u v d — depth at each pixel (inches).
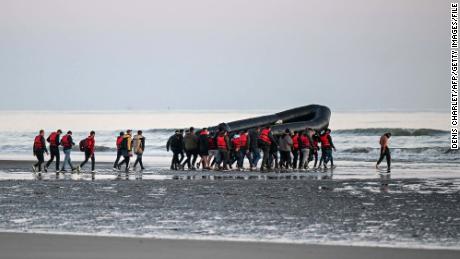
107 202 2810.0
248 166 5078.7
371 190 3260.3
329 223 2272.4
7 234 2023.9
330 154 4781.0
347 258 1695.4
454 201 2832.2
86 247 1818.4
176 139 4581.7
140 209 2608.3
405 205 2709.2
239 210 2578.7
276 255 1728.6
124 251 1765.5
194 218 2384.4
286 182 3656.5
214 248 1813.5
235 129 5187.0
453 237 2011.6
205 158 4522.6
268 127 4458.7
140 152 4630.9
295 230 2137.1
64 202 2812.5
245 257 1702.8
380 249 1806.1
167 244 1867.6
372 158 6594.5
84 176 4079.7
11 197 2982.3
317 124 5433.1
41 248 1801.2
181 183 3592.5
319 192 3171.8
